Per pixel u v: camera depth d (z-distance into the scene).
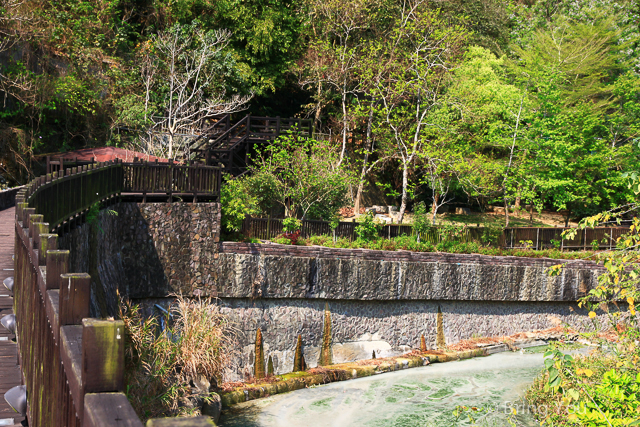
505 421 14.01
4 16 23.39
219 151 27.12
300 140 26.55
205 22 34.56
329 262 18.53
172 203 16.52
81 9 30.17
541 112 35.06
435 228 25.94
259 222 20.88
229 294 16.91
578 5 46.12
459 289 21.95
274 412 14.62
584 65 38.25
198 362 12.39
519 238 29.00
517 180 34.84
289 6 37.53
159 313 16.20
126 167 16.14
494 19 45.91
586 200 36.12
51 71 26.52
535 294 24.41
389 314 20.22
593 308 7.64
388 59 35.09
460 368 19.53
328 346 18.58
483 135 36.50
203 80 32.41
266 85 35.84
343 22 35.22
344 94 35.03
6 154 23.06
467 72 37.22
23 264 6.27
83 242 12.53
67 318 3.00
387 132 34.84
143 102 30.47
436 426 13.87
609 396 6.82
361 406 15.35
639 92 38.41
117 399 2.17
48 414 3.63
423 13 35.84
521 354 21.88
